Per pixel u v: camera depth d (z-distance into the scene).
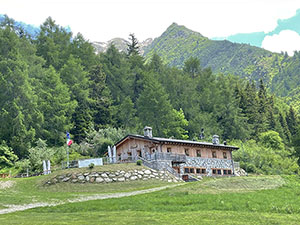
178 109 106.94
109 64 110.94
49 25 114.06
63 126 79.38
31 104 76.62
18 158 69.38
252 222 19.73
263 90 150.00
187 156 54.94
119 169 43.53
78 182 40.34
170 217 20.84
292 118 138.00
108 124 90.44
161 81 113.19
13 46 86.00
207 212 22.47
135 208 24.38
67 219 20.66
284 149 106.00
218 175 58.94
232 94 124.19
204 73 127.75
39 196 31.44
